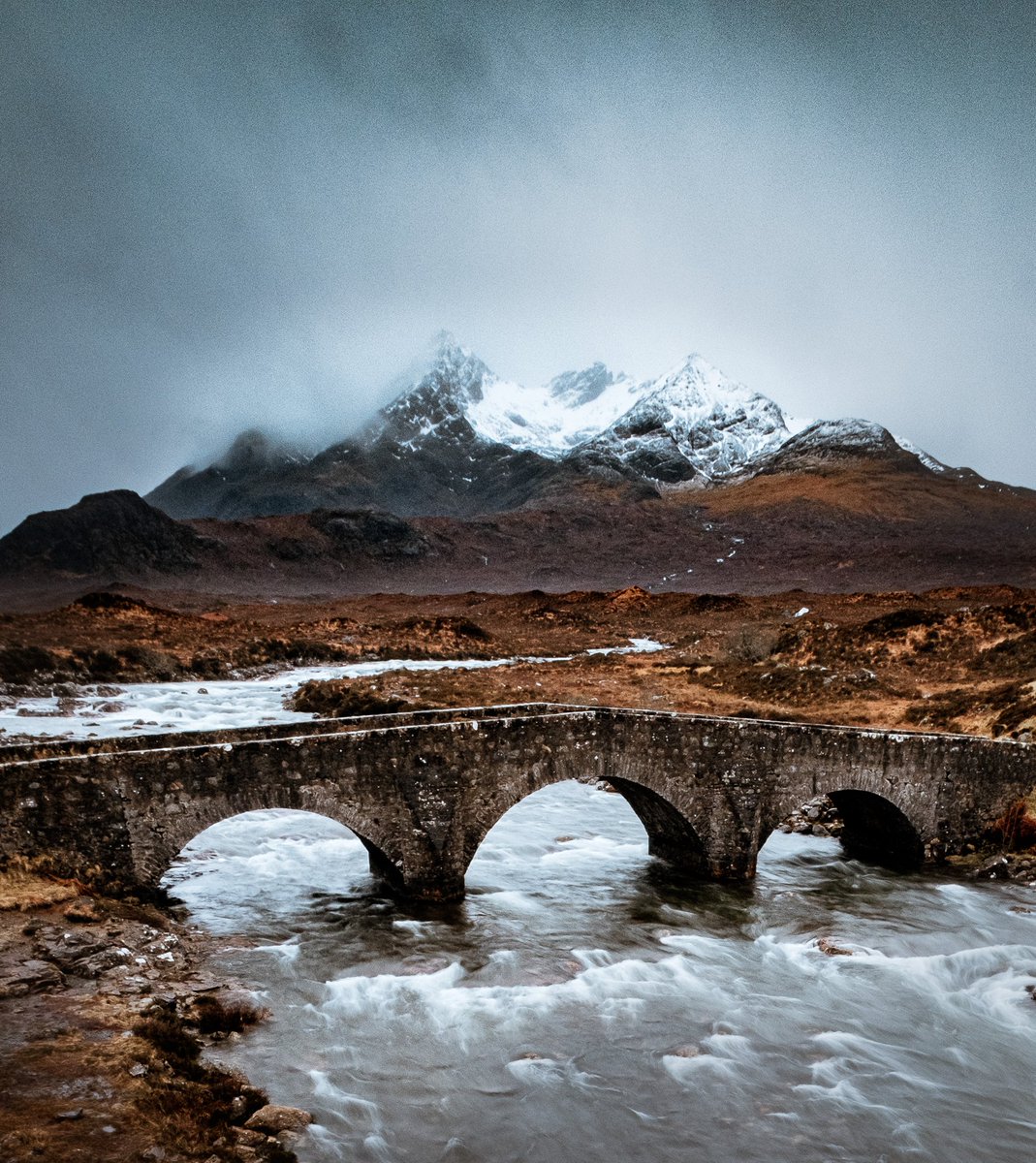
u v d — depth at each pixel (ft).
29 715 166.20
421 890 77.87
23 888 63.00
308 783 72.90
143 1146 40.96
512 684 203.82
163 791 68.85
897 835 95.66
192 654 259.80
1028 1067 56.85
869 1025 61.46
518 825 109.91
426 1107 49.78
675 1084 53.31
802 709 167.32
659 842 94.89
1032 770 99.09
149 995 56.03
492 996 63.21
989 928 78.07
